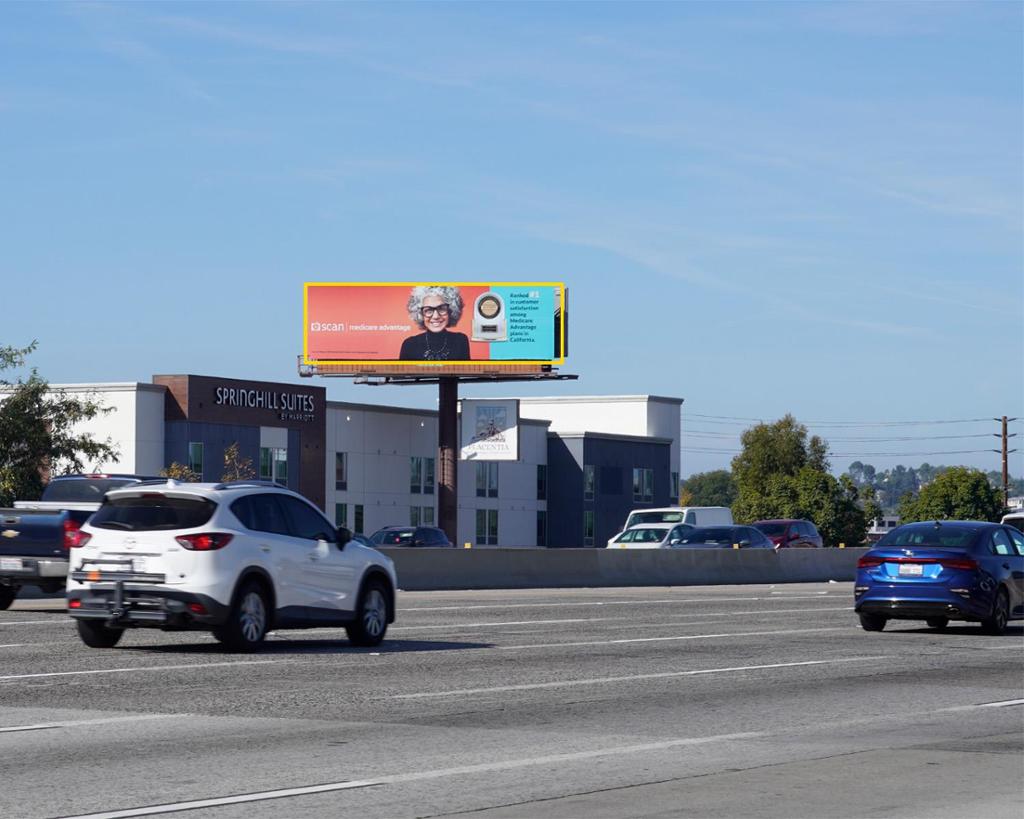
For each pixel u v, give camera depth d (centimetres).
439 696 1580
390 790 1051
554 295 8775
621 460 11206
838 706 1562
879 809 1009
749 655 2128
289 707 1470
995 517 13950
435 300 8825
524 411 12181
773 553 5547
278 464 9019
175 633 2350
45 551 2650
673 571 5100
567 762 1183
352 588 2136
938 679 1842
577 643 2294
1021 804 1030
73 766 1125
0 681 1648
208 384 8575
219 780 1076
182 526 1956
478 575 4462
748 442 16225
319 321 8881
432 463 10156
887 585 2572
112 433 8288
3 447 5316
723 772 1149
